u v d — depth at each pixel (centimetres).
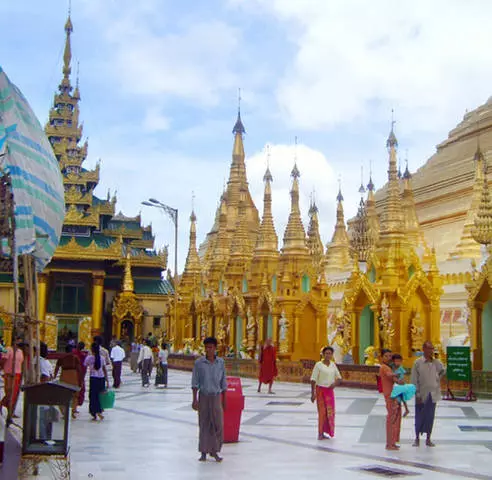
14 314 1531
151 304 9356
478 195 5750
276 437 2017
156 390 3797
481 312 3641
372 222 6888
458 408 2844
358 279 4394
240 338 5816
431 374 1873
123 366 7438
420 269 4350
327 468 1556
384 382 1853
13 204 1446
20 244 1459
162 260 9481
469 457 1705
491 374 3189
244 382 4503
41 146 1526
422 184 7512
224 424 1903
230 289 6175
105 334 9138
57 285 8606
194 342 6725
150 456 1695
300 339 4984
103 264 8506
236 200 8062
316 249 7288
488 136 7369
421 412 1875
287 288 5047
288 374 4500
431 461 1650
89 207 8962
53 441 1388
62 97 9500
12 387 1923
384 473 1505
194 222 8031
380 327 4206
